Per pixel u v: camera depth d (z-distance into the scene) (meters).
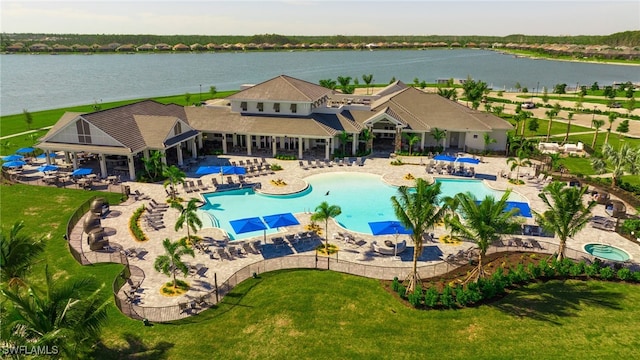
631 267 35.22
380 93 87.12
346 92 116.31
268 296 30.97
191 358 25.06
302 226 42.53
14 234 27.47
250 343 26.30
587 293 31.61
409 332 27.36
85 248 38.00
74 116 59.19
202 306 29.77
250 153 66.50
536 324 28.11
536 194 50.97
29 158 64.31
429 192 32.19
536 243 38.44
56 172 57.78
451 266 35.03
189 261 35.81
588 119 98.44
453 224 31.48
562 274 33.88
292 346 26.05
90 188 52.19
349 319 28.56
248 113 69.25
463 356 25.36
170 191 51.38
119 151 53.41
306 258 35.28
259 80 194.12
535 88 164.00
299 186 53.16
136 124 59.91
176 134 60.53
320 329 27.55
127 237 39.97
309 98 67.19
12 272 26.16
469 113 70.38
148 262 35.56
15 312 20.48
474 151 68.38
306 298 30.73
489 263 36.03
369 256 37.03
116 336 26.77
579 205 32.88
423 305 30.02
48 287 23.08
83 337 22.06
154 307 28.75
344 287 32.16
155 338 26.66
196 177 56.62
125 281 32.53
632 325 27.95
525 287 32.44
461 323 28.25
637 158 52.38
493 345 26.20
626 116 98.19
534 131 86.19
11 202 48.38
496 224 30.52
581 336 26.94
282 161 63.41
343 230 41.75
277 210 46.84
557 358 25.12
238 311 29.30
